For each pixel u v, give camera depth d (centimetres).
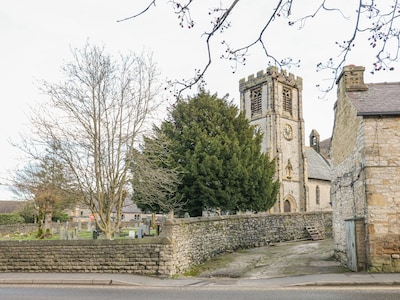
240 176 2306
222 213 2653
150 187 1723
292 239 2447
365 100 1349
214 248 1766
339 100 1584
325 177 4562
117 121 1628
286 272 1322
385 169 1209
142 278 1204
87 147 1548
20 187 1678
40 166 1578
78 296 928
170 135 2464
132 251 1300
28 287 1085
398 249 1168
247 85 4369
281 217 2414
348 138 1430
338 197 1566
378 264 1171
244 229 2078
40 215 2800
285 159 4034
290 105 4275
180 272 1352
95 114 1561
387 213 1186
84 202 1612
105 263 1312
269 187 2530
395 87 1473
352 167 1372
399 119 1227
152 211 2411
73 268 1327
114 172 1614
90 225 3350
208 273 1387
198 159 2275
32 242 1374
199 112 2508
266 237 2241
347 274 1148
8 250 1378
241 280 1178
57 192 1675
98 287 1080
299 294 903
